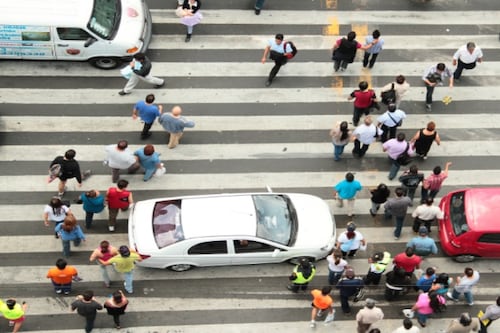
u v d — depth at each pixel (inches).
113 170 703.7
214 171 733.9
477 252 666.2
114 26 782.5
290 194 685.3
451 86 781.9
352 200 690.2
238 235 638.5
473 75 826.8
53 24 756.6
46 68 797.9
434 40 851.4
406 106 796.0
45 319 634.2
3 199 703.1
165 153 743.1
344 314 646.5
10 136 745.0
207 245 639.1
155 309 644.1
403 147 691.4
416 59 832.9
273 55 761.6
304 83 806.5
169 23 847.1
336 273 636.1
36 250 675.4
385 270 676.7
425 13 876.0
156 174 722.2
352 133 723.4
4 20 752.3
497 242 658.8
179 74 804.6
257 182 729.0
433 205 703.1
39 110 766.5
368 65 822.5
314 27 853.8
